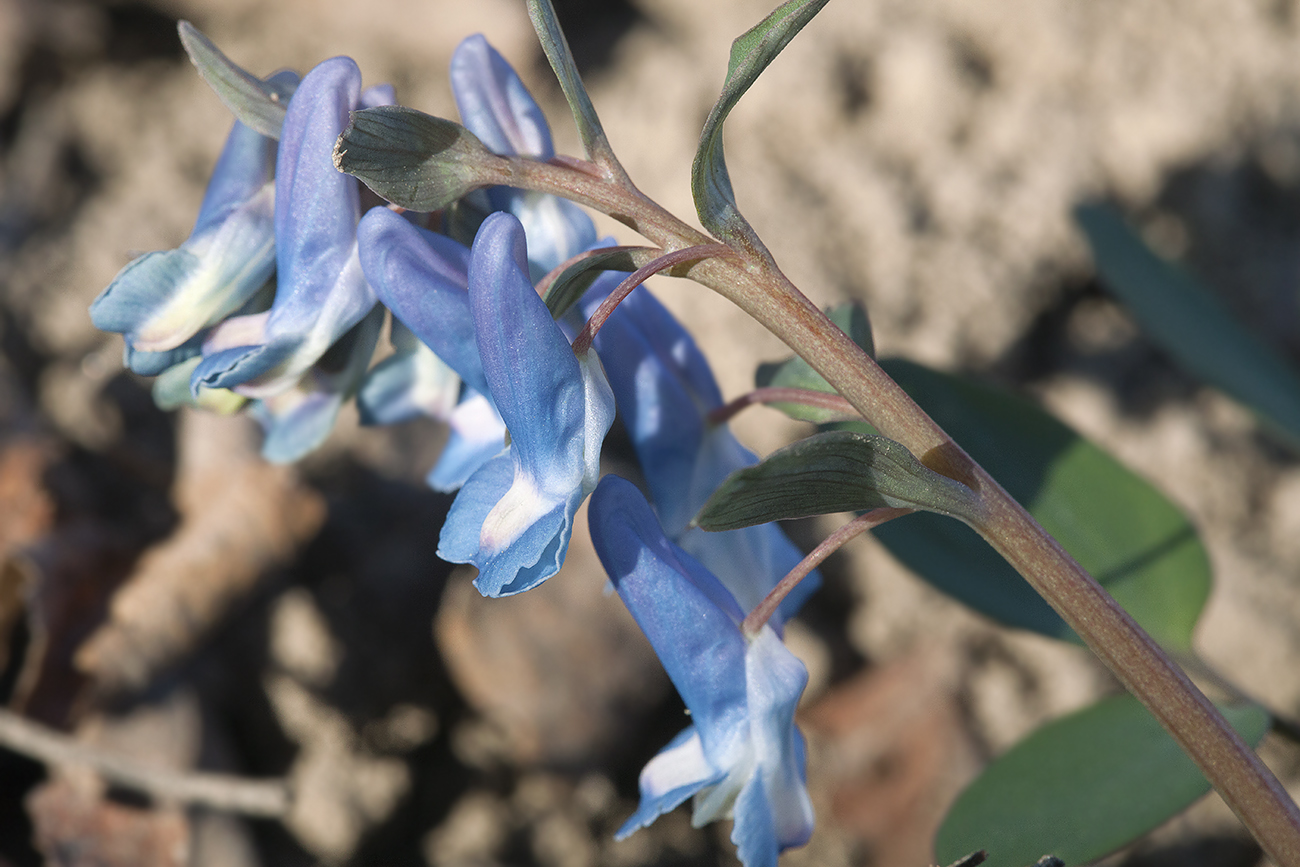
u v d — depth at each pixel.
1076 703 0.28
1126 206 0.33
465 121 0.18
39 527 0.28
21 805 0.26
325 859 0.27
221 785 0.25
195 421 0.30
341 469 0.30
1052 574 0.17
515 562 0.16
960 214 0.32
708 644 0.17
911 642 0.29
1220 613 0.29
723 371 0.30
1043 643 0.28
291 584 0.28
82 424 0.30
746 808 0.17
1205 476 0.30
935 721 0.28
